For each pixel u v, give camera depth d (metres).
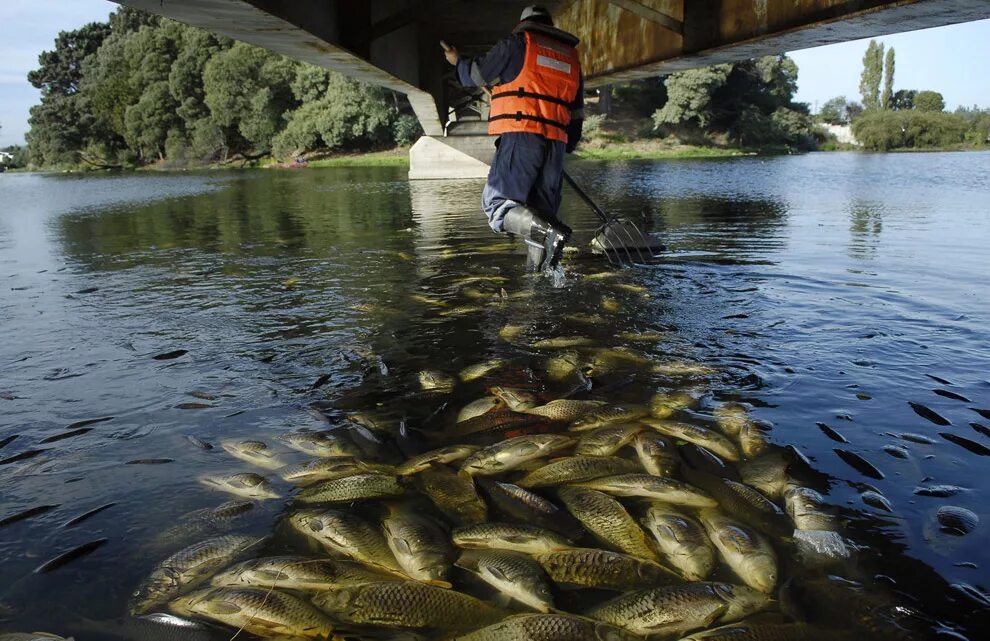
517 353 5.41
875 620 2.44
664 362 5.10
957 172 26.66
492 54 5.77
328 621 2.48
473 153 27.50
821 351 5.27
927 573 2.70
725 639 2.31
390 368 5.14
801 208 15.16
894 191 19.16
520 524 2.97
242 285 8.20
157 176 40.12
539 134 5.82
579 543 2.93
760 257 9.21
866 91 71.94
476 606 2.55
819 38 6.53
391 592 2.59
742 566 2.71
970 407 4.20
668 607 2.47
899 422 4.01
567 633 2.34
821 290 7.23
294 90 50.22
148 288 8.13
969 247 9.59
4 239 13.00
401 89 13.84
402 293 7.56
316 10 6.60
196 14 5.58
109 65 60.44
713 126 53.03
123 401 4.58
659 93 55.69
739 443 3.78
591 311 6.61
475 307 6.85
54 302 7.46
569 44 6.00
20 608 2.61
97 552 2.94
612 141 50.38
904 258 8.88
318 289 7.87
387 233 12.54
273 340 5.89
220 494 3.39
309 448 3.80
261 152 53.97
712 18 7.64
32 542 3.03
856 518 3.07
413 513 3.15
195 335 6.07
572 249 10.08
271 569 2.70
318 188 25.23
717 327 5.98
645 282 7.83
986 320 5.94
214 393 4.70
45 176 46.44
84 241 12.51
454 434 3.97
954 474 3.43
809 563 2.77
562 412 4.13
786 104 57.75
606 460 3.54
